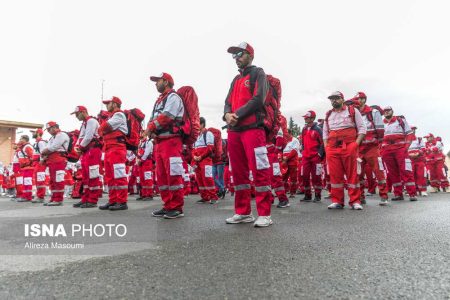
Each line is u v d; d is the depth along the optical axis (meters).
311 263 2.07
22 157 9.55
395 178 7.74
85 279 1.79
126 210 5.89
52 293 1.58
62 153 7.45
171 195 4.62
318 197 7.87
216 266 2.03
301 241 2.78
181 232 3.31
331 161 5.90
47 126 7.43
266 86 3.95
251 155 3.83
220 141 7.86
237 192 4.09
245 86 4.04
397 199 7.72
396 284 1.66
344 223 3.86
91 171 6.62
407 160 7.57
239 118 3.83
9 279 1.80
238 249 2.50
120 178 5.95
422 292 1.55
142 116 6.31
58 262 2.16
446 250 2.40
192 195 12.52
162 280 1.76
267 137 4.15
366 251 2.39
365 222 3.92
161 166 4.76
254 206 6.50
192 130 4.73
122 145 6.06
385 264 2.04
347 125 5.84
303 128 8.08
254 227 3.61
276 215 4.78
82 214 5.13
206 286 1.66
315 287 1.63
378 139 6.54
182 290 1.60
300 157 11.22
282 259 2.18
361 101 6.97
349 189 5.86
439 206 5.89
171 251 2.46
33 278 1.82
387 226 3.57
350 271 1.89
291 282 1.71
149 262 2.14
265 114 3.97
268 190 3.77
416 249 2.44
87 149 6.66
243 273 1.87
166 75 4.86
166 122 4.53
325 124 6.20
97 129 6.70
